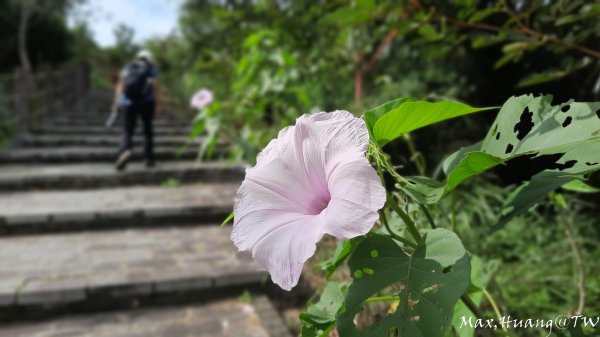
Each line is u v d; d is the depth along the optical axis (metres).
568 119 0.87
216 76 8.16
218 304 3.40
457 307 1.20
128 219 4.67
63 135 8.22
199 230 4.66
